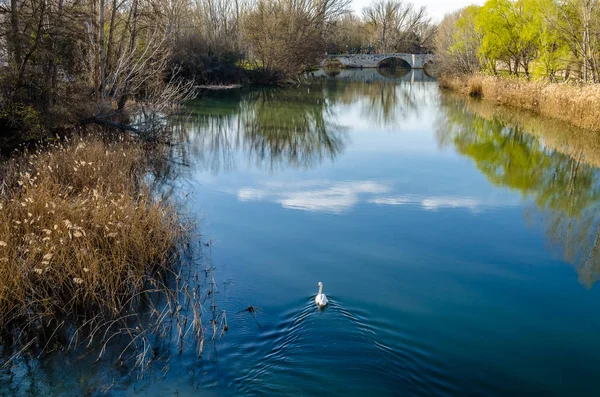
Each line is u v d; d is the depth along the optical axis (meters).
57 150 15.52
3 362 7.62
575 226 13.80
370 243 12.30
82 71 24.45
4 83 17.97
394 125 30.88
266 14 50.25
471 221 14.02
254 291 9.67
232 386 6.92
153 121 22.80
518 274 10.84
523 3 41.97
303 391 6.57
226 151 22.84
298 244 12.12
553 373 7.52
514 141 25.38
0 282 8.27
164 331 8.20
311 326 8.17
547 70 37.62
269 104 39.00
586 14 31.78
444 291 9.95
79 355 7.76
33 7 18.00
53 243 9.12
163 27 28.92
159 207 11.91
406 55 88.50
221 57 47.94
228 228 13.05
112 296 8.80
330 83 57.88
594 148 23.00
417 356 7.56
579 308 9.49
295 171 19.52
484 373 7.38
